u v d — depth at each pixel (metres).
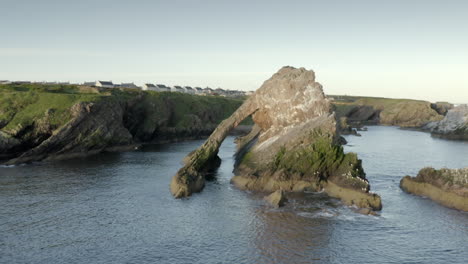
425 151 94.56
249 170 57.78
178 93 158.00
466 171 46.69
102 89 116.19
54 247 33.72
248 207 45.25
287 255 32.56
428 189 49.31
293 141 57.28
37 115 78.19
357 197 46.22
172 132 119.25
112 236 36.44
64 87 112.62
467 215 42.09
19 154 74.38
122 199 48.38
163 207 45.34
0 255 31.92
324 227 38.72
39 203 46.09
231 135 140.25
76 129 80.50
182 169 56.69
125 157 81.88
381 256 32.41
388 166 71.62
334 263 31.14
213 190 53.25
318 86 62.88
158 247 34.12
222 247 34.19
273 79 68.62
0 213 42.19
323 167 53.16
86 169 66.75
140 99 118.31
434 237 36.28
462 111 141.38
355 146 105.31
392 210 43.91
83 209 44.19
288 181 52.38
